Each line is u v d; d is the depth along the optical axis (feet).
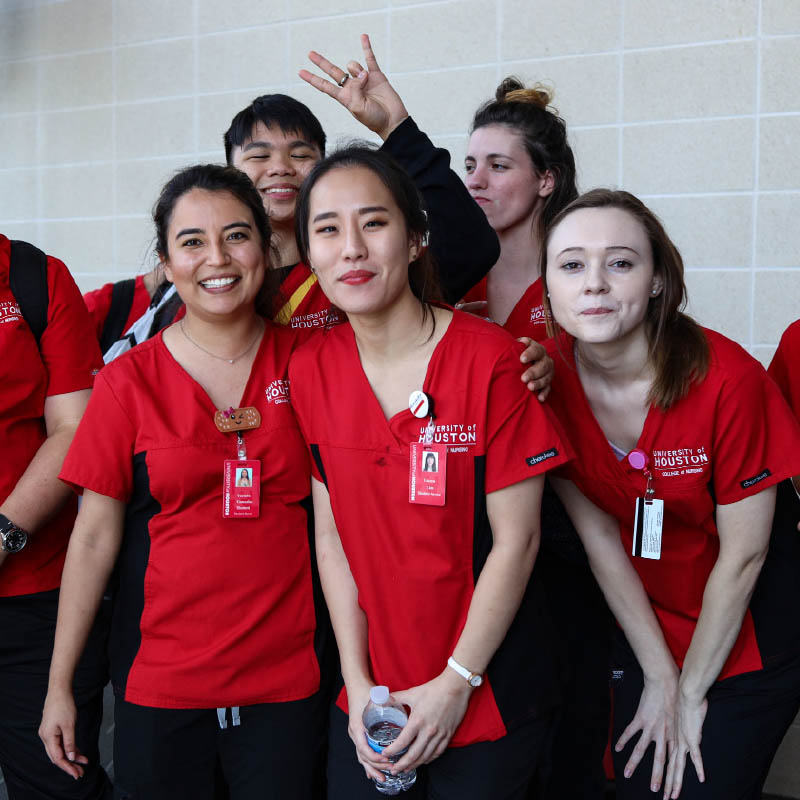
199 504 5.63
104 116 12.44
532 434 5.27
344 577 5.66
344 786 5.44
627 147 9.94
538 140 7.55
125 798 5.77
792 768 9.14
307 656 5.77
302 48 11.32
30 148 12.94
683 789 5.68
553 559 6.88
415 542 5.21
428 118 10.81
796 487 6.19
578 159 10.17
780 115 9.27
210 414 5.69
